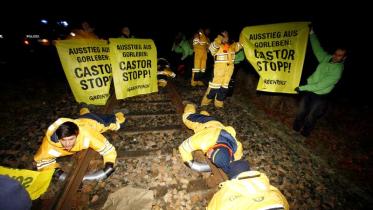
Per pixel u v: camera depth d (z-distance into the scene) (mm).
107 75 5047
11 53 10453
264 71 4555
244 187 1783
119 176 3221
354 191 3371
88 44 4684
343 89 6352
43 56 10961
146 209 2711
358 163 4012
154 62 5695
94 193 2912
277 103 5871
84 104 4867
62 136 2398
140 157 3604
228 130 3203
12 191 1530
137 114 4945
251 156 3947
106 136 4098
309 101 4430
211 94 5383
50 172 2986
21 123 4410
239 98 6426
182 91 6746
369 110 5438
